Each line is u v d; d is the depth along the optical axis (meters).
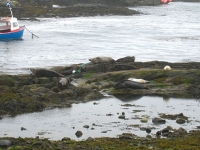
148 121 32.66
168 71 47.47
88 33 114.19
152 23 147.62
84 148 24.33
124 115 34.50
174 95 41.81
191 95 41.81
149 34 115.31
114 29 125.88
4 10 153.75
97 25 136.00
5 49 84.25
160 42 99.06
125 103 38.94
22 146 24.52
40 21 142.50
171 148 24.25
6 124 32.06
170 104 38.50
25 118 33.75
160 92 42.75
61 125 31.84
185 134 28.45
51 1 192.75
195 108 37.16
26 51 82.06
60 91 41.69
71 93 40.53
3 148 24.66
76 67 53.12
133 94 42.31
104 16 171.00
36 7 171.38
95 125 31.73
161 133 28.81
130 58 58.12
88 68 52.62
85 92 41.75
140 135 28.83
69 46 90.06
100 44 94.00
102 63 54.03
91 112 35.66
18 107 35.75
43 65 66.38
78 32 115.56
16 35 99.50
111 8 184.25
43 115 34.62
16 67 64.00
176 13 198.62
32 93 39.84
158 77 46.75
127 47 90.25
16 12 154.75
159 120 32.28
